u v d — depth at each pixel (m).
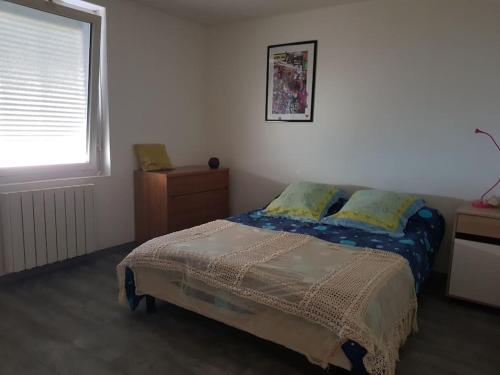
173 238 2.43
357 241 2.50
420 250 2.45
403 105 3.20
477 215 2.50
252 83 3.99
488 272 2.50
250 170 4.14
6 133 2.75
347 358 1.62
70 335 2.16
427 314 2.49
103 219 3.43
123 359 1.95
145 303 2.57
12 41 2.67
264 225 2.89
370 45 3.29
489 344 2.15
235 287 1.92
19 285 2.81
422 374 1.87
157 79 3.76
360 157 3.46
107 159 3.43
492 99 2.85
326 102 3.57
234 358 1.97
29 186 2.86
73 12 2.95
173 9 3.62
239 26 4.00
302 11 3.59
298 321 1.77
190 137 4.22
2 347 2.03
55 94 2.99
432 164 3.14
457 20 2.90
